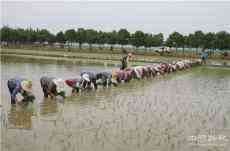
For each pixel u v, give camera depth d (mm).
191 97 17188
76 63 40406
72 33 74000
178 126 10938
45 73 26281
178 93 18406
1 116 11461
